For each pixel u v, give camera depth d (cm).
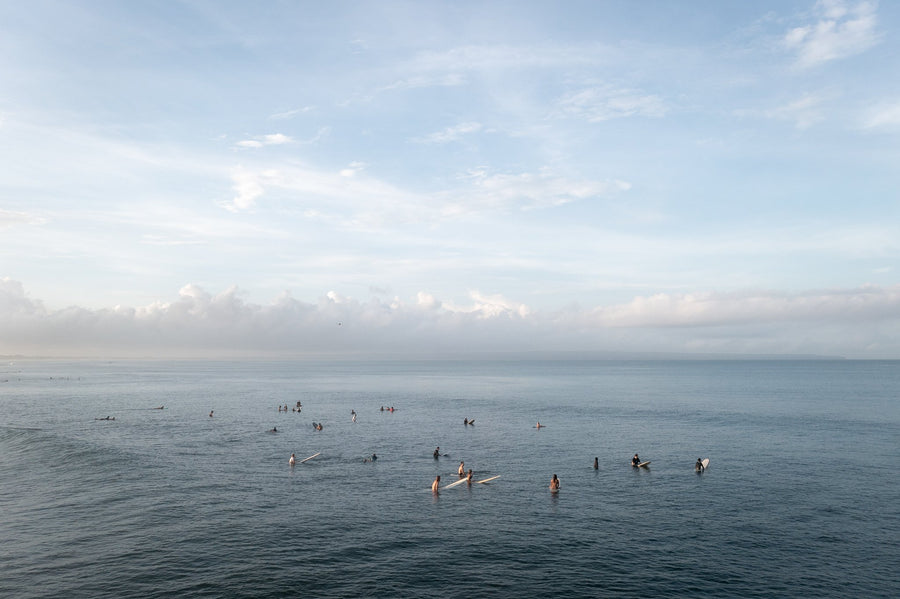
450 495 5203
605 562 3616
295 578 3334
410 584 3278
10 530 4116
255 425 10038
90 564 3506
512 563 3597
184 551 3734
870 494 5203
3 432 8844
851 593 3195
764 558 3688
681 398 16212
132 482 5575
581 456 7112
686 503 4931
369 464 6588
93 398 15825
